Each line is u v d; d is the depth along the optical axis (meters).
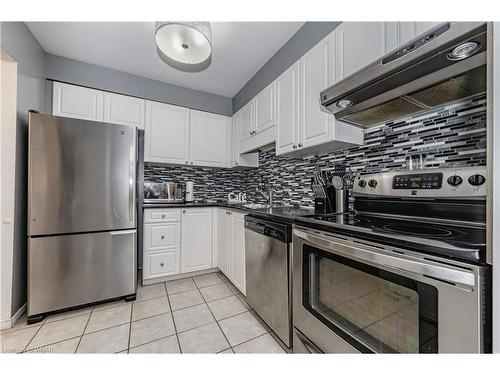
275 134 1.98
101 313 1.75
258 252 1.64
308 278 1.17
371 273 0.85
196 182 3.07
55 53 2.10
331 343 1.02
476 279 0.58
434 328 0.66
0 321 1.53
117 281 1.91
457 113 1.10
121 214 1.93
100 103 2.28
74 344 1.39
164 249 2.36
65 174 1.73
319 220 1.15
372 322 0.85
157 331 1.53
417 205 1.09
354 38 1.23
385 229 0.88
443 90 1.02
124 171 1.95
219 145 2.96
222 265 2.45
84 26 1.76
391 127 1.39
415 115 1.27
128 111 2.41
